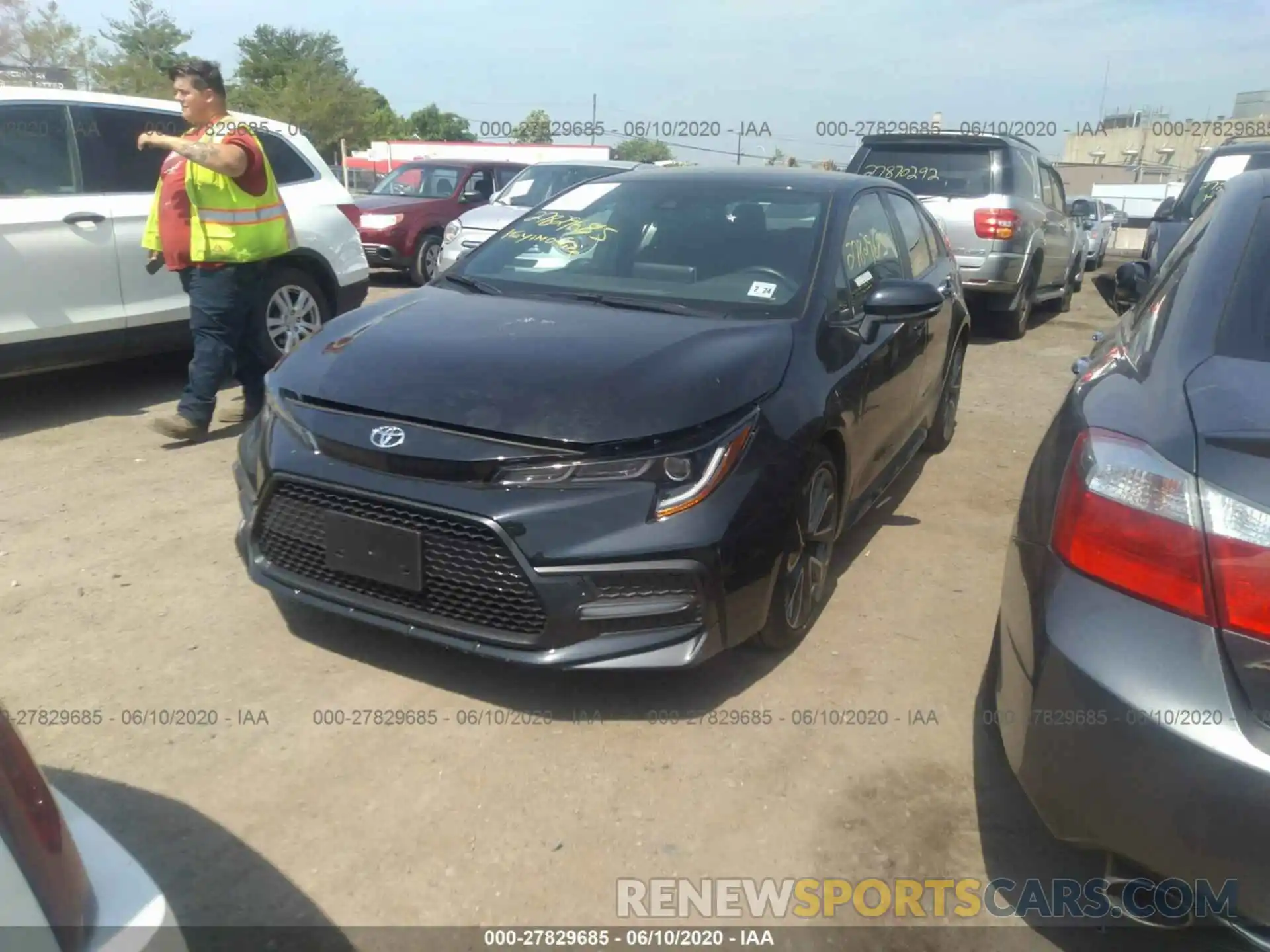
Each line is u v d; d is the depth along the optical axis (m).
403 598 3.00
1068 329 10.83
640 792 2.74
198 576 3.87
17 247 5.35
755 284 3.78
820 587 3.64
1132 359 2.51
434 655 3.37
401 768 2.80
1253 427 1.93
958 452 5.88
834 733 3.02
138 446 5.40
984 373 8.20
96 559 3.98
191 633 3.46
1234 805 1.80
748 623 3.03
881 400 4.02
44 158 5.58
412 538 2.89
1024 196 9.33
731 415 3.02
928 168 9.27
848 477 3.69
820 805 2.72
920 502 5.01
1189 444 1.97
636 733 2.99
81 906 1.38
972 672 3.39
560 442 2.81
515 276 4.14
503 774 2.79
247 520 3.33
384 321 3.60
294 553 3.20
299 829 2.57
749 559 2.95
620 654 2.82
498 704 3.11
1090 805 1.98
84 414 6.01
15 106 5.47
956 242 9.09
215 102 5.14
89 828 1.54
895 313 3.76
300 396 3.20
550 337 3.32
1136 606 1.96
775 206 4.21
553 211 4.54
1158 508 1.95
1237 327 2.35
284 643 3.42
